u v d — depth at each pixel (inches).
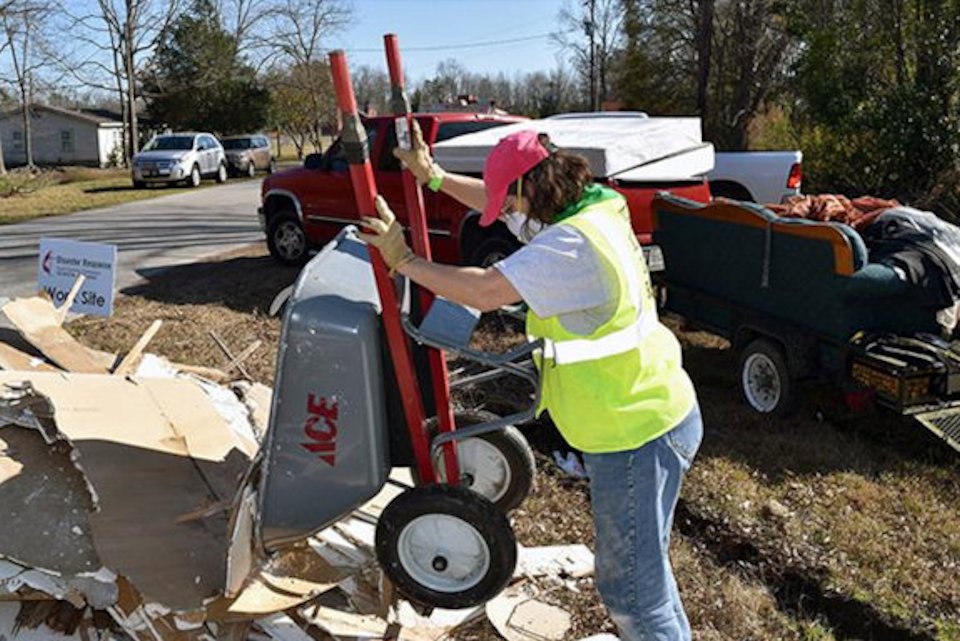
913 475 177.9
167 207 713.0
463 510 102.0
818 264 191.0
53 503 111.7
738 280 218.8
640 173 268.8
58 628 106.4
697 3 988.6
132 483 115.3
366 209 93.2
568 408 94.3
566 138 275.1
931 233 199.5
